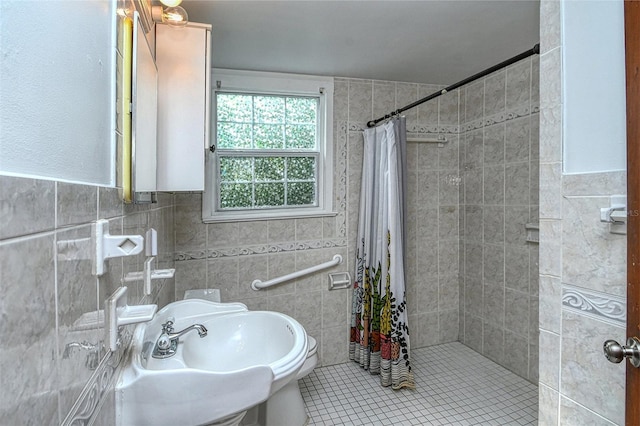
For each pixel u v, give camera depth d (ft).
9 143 1.24
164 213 5.53
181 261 7.38
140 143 3.16
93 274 2.05
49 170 1.55
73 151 1.82
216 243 7.61
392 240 7.23
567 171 3.22
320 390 7.30
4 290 1.16
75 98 1.85
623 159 2.72
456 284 9.55
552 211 3.38
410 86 8.92
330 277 8.43
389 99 8.78
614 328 2.81
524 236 7.48
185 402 2.78
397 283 7.25
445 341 9.51
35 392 1.36
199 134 4.50
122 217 2.79
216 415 2.85
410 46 6.60
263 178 8.20
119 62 2.70
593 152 2.97
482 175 8.60
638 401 2.32
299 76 8.12
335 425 6.17
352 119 8.54
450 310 9.53
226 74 7.63
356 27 5.83
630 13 2.33
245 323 4.68
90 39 2.08
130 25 2.87
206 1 5.00
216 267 7.61
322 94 8.36
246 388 2.92
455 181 9.41
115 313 2.33
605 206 2.86
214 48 6.63
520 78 7.47
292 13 5.34
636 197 2.30
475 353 8.88
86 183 2.00
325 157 8.38
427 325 9.32
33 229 1.35
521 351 7.65
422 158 9.11
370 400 6.92
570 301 3.20
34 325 1.36
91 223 2.03
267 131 8.19
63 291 1.63
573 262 3.17
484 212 8.58
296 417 5.87
